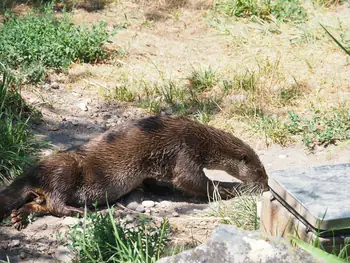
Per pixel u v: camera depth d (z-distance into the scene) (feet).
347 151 41.27
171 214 34.06
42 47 50.44
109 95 47.78
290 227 25.96
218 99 47.78
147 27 61.67
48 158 33.78
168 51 57.00
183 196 36.91
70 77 50.24
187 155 35.29
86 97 47.65
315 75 51.44
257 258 21.52
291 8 63.16
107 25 60.08
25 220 32.22
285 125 43.32
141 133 35.04
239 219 32.45
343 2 65.98
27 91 47.14
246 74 49.98
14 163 36.52
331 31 58.85
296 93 48.34
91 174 33.88
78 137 42.04
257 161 36.45
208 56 56.24
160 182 38.11
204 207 35.29
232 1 64.44
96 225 28.89
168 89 49.11
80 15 62.08
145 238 28.50
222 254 21.70
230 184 36.86
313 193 25.80
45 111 44.75
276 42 58.08
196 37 60.34
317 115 44.93
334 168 28.22
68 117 44.52
